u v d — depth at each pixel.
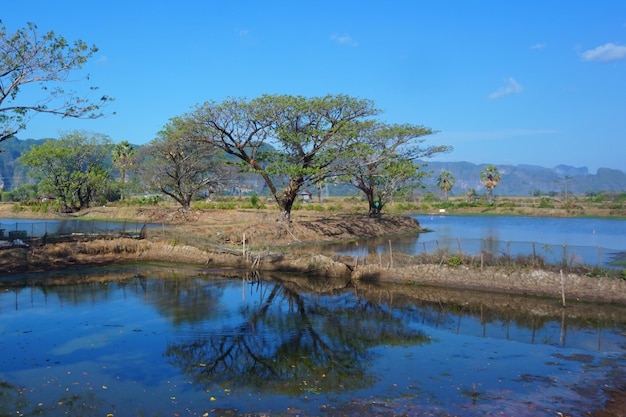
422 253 26.58
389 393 10.98
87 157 64.75
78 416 9.66
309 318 17.81
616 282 19.86
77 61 19.31
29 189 109.62
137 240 31.84
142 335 15.47
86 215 60.75
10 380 11.48
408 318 17.91
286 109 37.66
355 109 39.09
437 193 161.75
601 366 12.94
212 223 49.75
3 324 16.50
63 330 15.88
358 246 38.12
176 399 10.55
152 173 55.88
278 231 39.25
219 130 38.50
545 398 10.79
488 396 10.85
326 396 10.79
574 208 84.31
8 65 18.22
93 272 26.69
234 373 12.20
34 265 26.78
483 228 56.56
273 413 9.88
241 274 26.80
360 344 14.76
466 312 18.78
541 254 23.33
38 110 19.28
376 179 54.53
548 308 19.25
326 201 98.56
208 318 17.67
